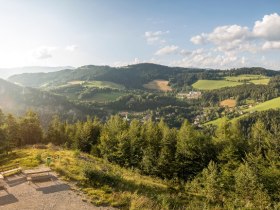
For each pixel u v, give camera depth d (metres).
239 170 38.66
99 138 69.25
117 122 78.81
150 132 62.25
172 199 22.86
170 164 48.47
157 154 53.84
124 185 22.97
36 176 22.81
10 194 19.83
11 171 25.06
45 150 38.94
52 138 78.38
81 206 18.06
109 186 22.02
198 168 50.44
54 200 18.81
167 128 67.38
